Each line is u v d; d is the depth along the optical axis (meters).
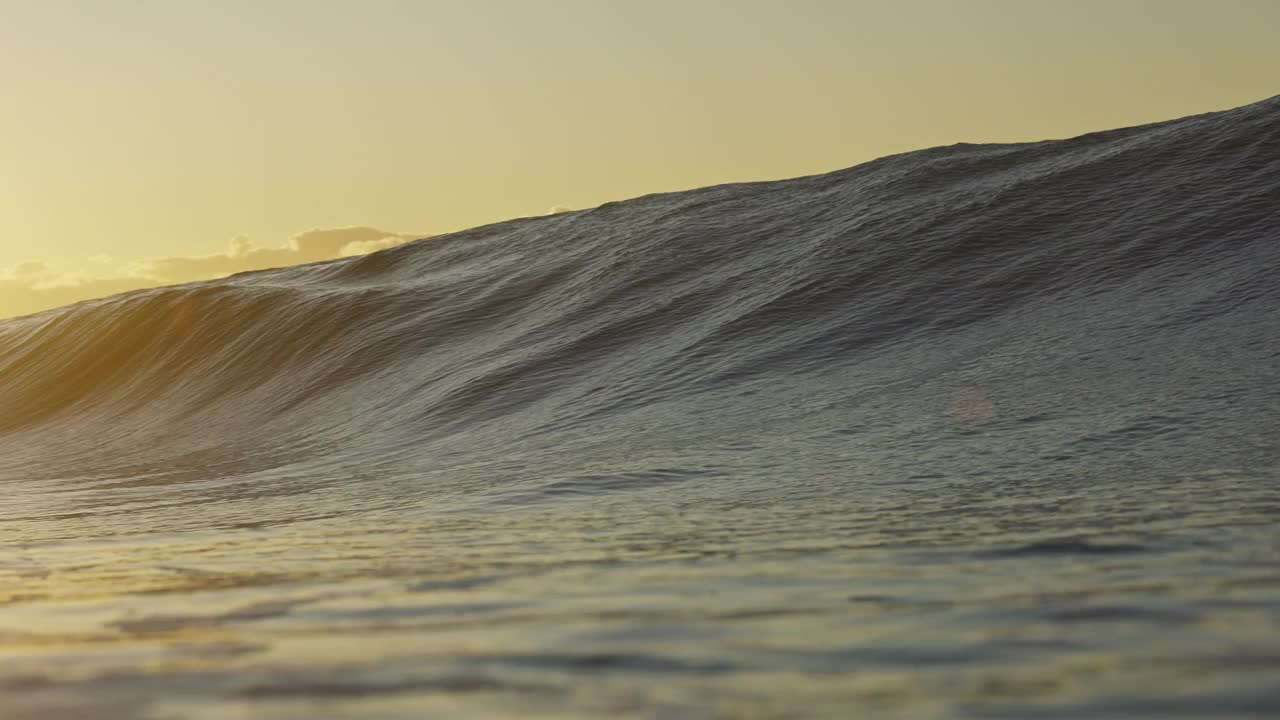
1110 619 3.95
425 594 5.55
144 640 4.32
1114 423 18.17
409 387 42.44
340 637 4.20
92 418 57.12
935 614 4.25
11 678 3.52
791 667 3.31
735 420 25.17
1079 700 2.70
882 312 36.88
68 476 32.69
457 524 11.24
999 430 19.19
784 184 70.25
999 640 3.62
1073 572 5.46
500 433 29.83
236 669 3.54
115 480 28.62
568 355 40.03
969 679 3.03
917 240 44.09
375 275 75.06
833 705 2.78
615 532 9.45
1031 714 2.59
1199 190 42.69
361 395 44.75
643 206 73.25
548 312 49.59
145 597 5.99
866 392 26.38
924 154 67.81
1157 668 3.05
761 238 53.41
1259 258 33.56
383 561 7.62
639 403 30.58
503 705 2.89
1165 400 19.81
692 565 6.52
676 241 55.88
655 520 10.69
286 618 4.82
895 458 17.20
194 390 56.12
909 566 6.03
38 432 56.81
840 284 41.06
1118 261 37.12
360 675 3.37
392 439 33.56
